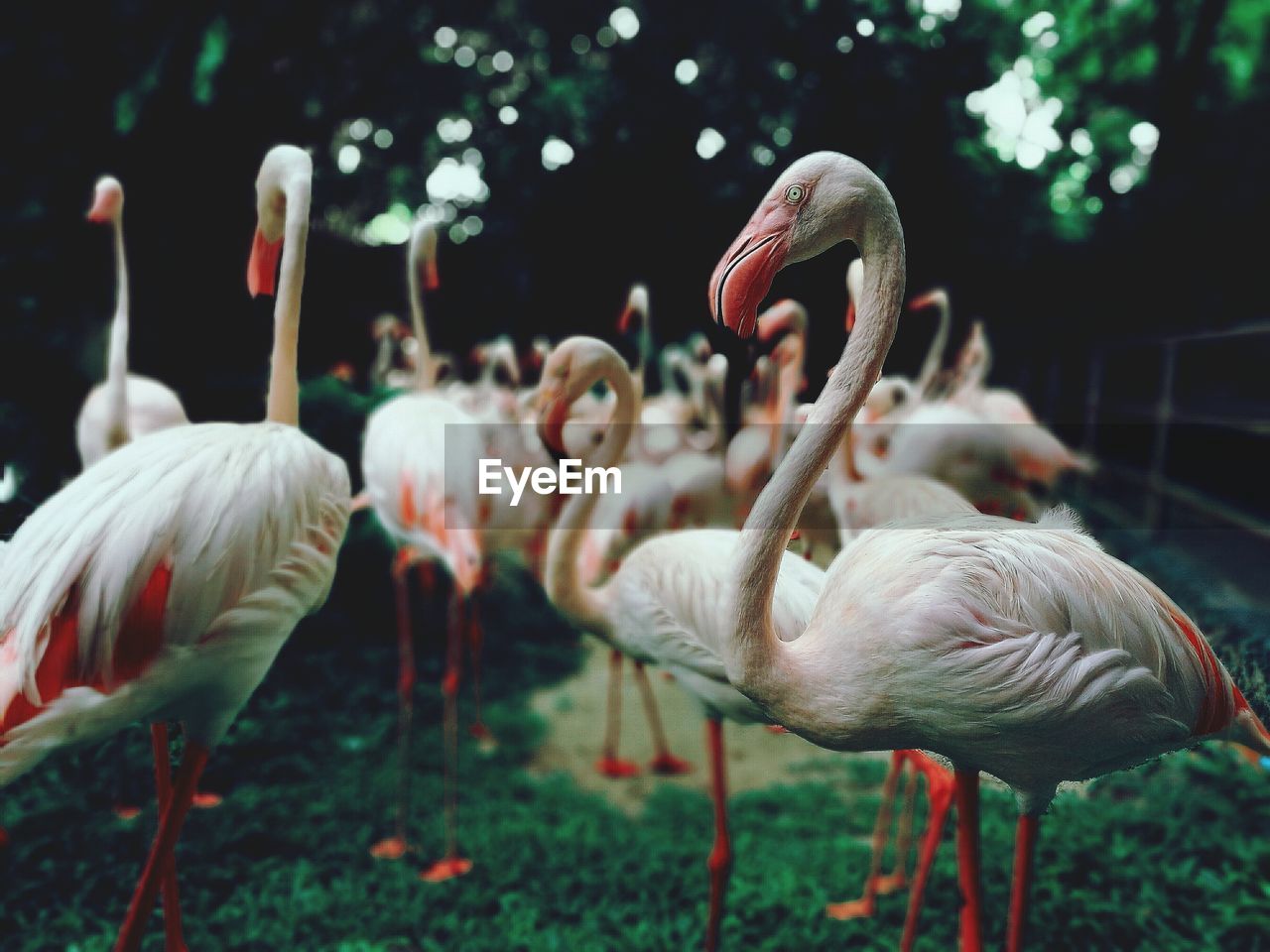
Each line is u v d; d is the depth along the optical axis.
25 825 3.74
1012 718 2.01
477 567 4.20
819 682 2.13
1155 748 2.12
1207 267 14.84
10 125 6.42
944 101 11.38
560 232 12.80
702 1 10.84
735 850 4.05
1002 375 13.91
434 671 6.20
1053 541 2.14
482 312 13.41
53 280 6.37
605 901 3.60
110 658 2.14
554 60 12.43
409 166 11.62
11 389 5.72
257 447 2.53
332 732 5.07
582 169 12.55
